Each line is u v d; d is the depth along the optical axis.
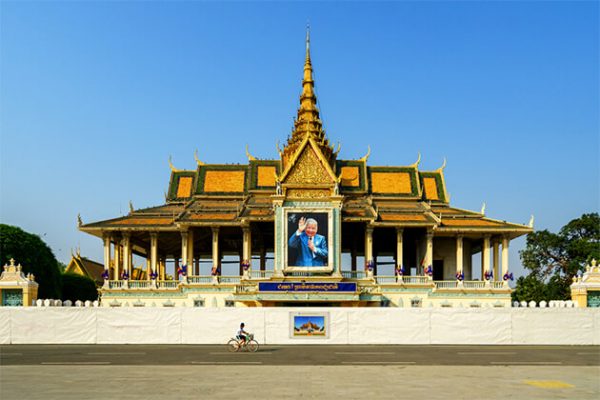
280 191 68.69
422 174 83.75
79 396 23.02
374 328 45.88
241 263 80.00
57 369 30.94
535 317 46.31
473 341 45.91
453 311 46.09
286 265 67.69
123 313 46.03
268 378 27.64
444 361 35.16
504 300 69.50
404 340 45.75
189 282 70.44
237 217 70.19
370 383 26.25
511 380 27.48
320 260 67.75
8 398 22.67
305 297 63.88
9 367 31.88
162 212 77.06
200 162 83.00
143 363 33.75
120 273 78.81
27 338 45.75
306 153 69.81
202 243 84.69
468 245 78.75
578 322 46.31
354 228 77.25
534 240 98.44
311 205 68.69
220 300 69.62
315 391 24.08
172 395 23.17
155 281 71.00
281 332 45.72
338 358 36.47
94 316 46.03
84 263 107.56
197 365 32.72
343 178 81.12
